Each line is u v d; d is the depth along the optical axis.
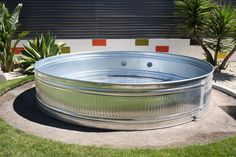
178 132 3.62
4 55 6.18
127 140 3.40
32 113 4.12
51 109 3.95
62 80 3.70
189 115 3.87
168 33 7.11
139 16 6.95
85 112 3.66
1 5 6.15
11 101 4.56
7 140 3.25
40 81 4.05
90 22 6.86
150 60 5.68
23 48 6.73
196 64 5.05
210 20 6.36
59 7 6.71
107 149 3.13
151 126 3.65
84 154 3.02
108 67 5.72
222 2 6.99
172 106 3.68
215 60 6.59
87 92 3.57
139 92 3.48
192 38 7.00
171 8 6.98
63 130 3.64
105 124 3.63
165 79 5.46
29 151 3.05
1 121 3.77
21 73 6.19
